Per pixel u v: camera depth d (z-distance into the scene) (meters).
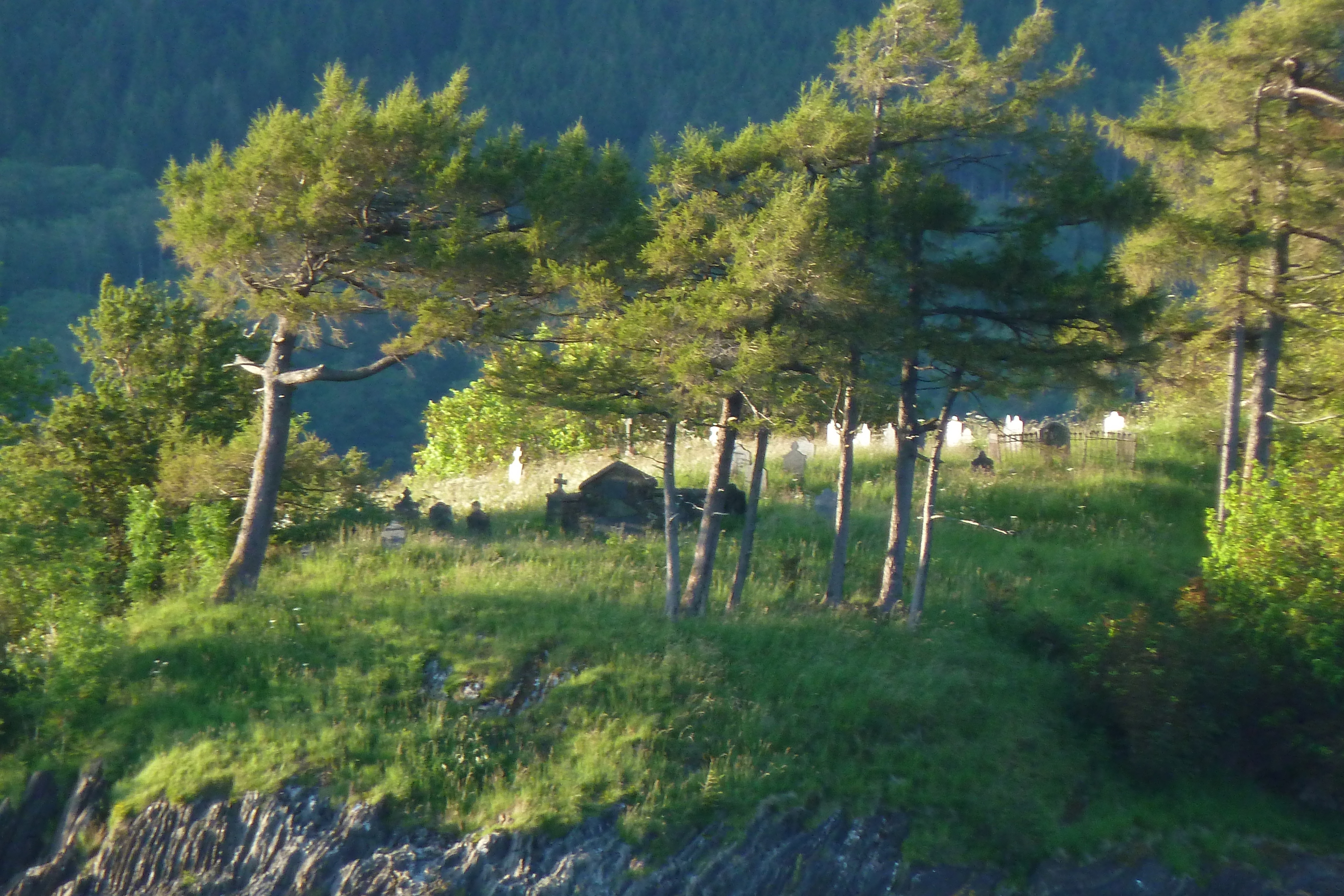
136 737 19.09
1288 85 24.91
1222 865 17.28
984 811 17.66
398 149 21.33
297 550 26.38
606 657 19.81
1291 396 27.31
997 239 21.58
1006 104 21.53
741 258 20.31
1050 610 23.86
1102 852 17.31
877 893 16.77
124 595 24.86
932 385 23.08
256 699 19.47
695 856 16.73
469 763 17.97
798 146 21.97
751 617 22.08
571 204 22.05
